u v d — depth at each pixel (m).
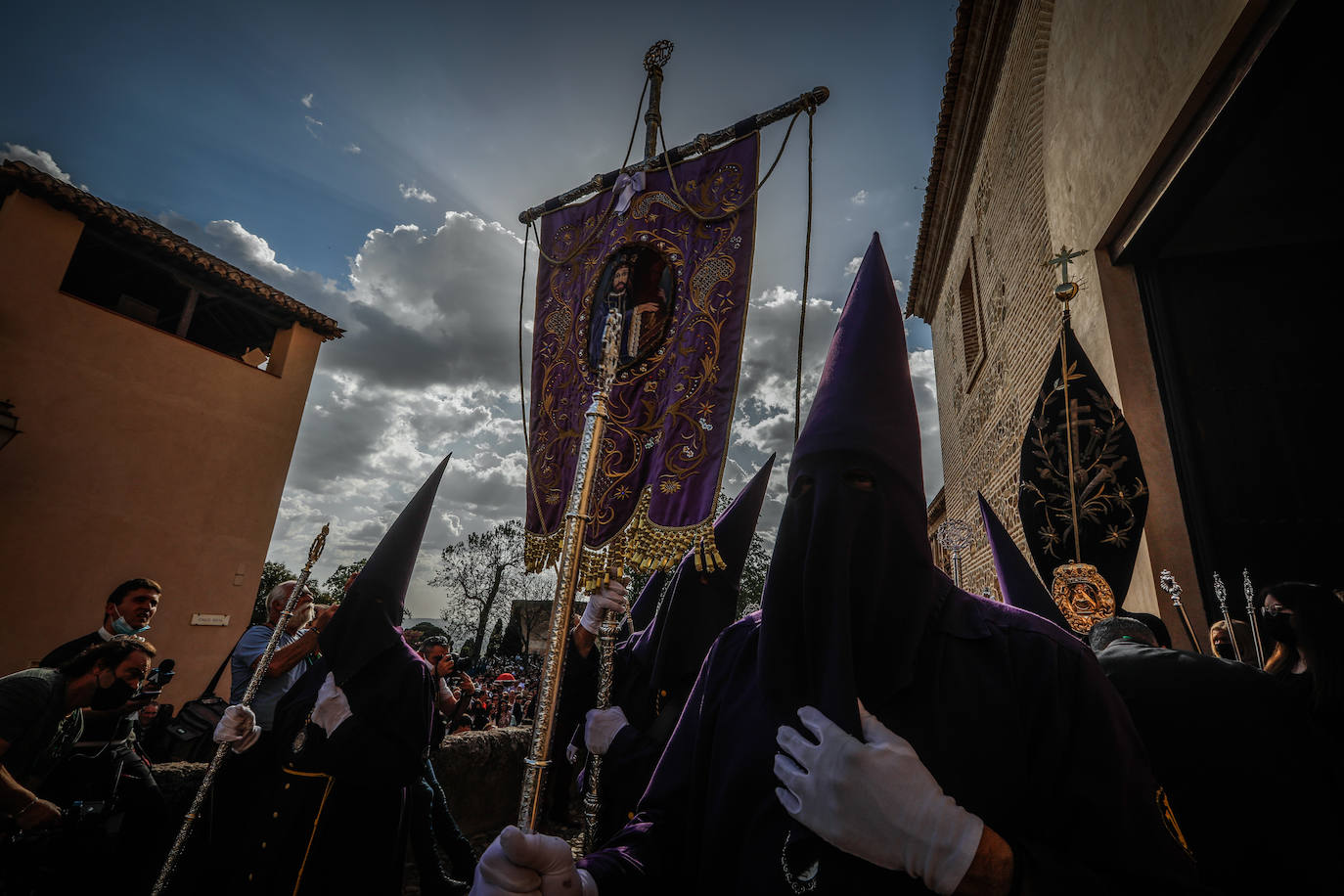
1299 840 1.38
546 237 3.63
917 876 0.88
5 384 11.71
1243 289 4.76
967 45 8.38
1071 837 0.92
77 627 12.06
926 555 1.11
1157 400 4.68
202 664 13.52
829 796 0.92
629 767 2.09
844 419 1.15
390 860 2.93
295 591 3.23
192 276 14.37
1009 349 7.69
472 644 36.06
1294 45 3.47
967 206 10.10
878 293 1.31
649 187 3.19
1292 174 4.27
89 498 12.52
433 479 3.39
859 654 1.08
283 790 2.81
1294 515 4.21
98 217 12.77
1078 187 5.53
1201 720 1.54
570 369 3.18
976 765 0.96
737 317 2.69
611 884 1.10
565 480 2.95
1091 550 3.32
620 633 3.14
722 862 1.09
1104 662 1.81
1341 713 1.66
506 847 0.97
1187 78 4.03
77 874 2.71
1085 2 5.36
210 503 14.10
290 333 15.99
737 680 1.27
